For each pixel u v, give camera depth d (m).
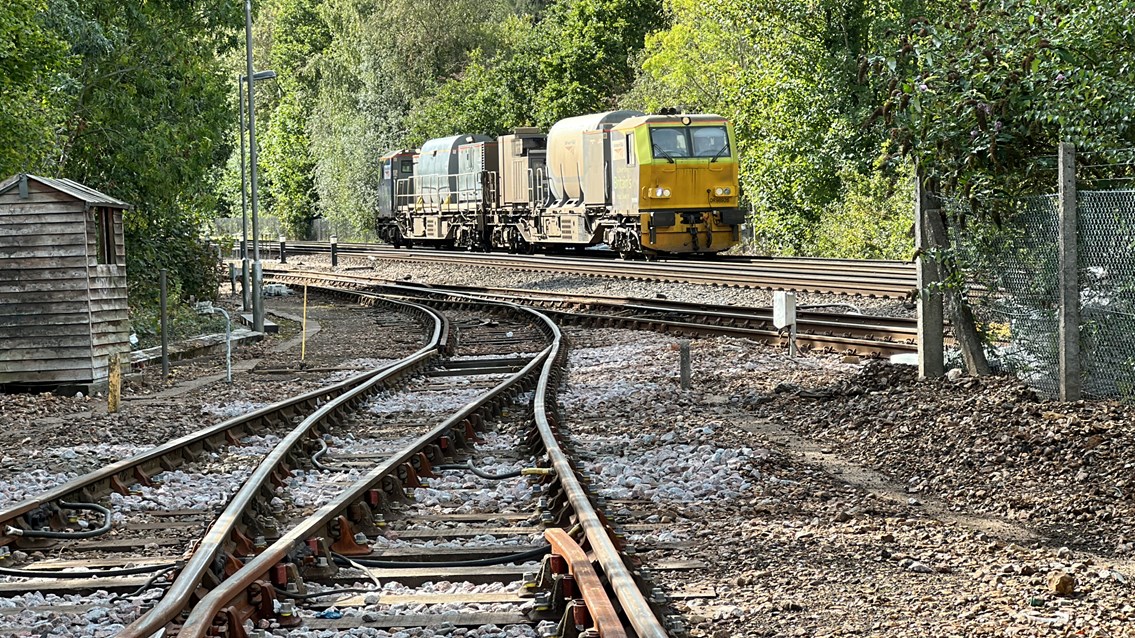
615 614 19.30
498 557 26.94
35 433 48.94
